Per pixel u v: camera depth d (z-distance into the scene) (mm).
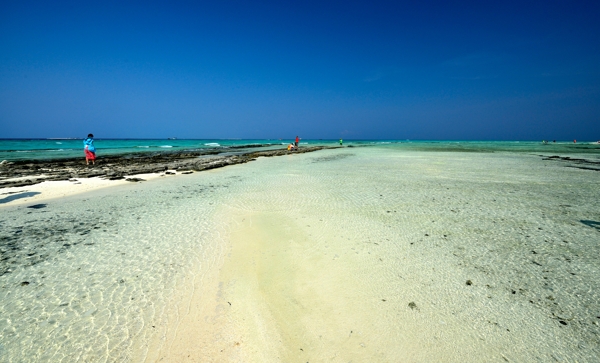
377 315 4133
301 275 5219
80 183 13812
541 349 3506
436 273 5246
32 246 6266
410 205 9766
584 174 17312
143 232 7199
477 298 4492
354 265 5566
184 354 3443
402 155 35312
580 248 6270
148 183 14008
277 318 4086
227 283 4945
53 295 4480
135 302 4359
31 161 25109
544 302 4379
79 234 7020
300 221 8109
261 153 36938
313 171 18703
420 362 3357
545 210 9156
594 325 3887
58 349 3445
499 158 30359
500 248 6293
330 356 3449
